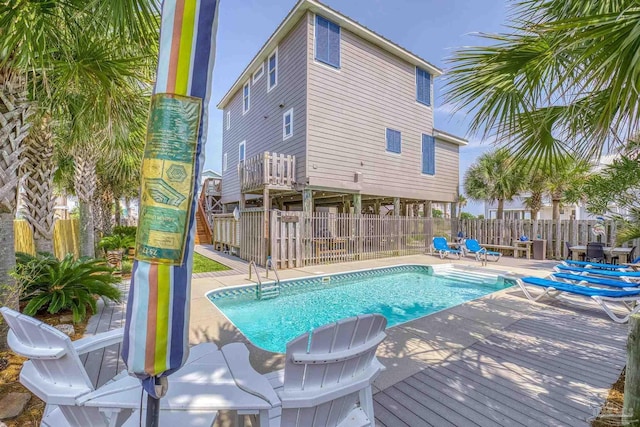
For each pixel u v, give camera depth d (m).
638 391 1.92
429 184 13.72
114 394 1.54
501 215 15.33
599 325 4.15
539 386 2.62
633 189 3.51
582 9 2.57
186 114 1.07
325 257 9.73
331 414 1.61
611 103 1.79
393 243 11.74
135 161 7.65
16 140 3.03
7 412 2.09
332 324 1.45
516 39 2.85
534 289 6.24
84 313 3.96
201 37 1.10
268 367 2.94
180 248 1.07
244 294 6.57
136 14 2.89
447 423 2.13
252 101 13.74
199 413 1.62
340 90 10.43
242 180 11.30
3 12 2.39
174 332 1.06
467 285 8.18
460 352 3.29
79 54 3.15
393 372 2.86
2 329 2.99
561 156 3.75
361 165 11.05
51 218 4.91
